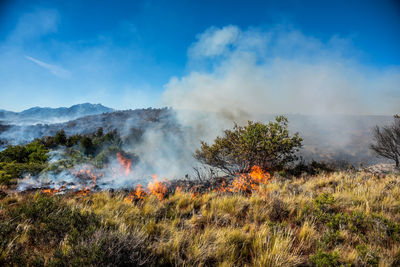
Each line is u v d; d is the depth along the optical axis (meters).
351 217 3.94
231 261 2.64
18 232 3.14
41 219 3.61
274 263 2.59
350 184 6.79
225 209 4.76
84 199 5.36
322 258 2.56
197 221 4.20
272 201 4.77
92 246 2.42
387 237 3.26
